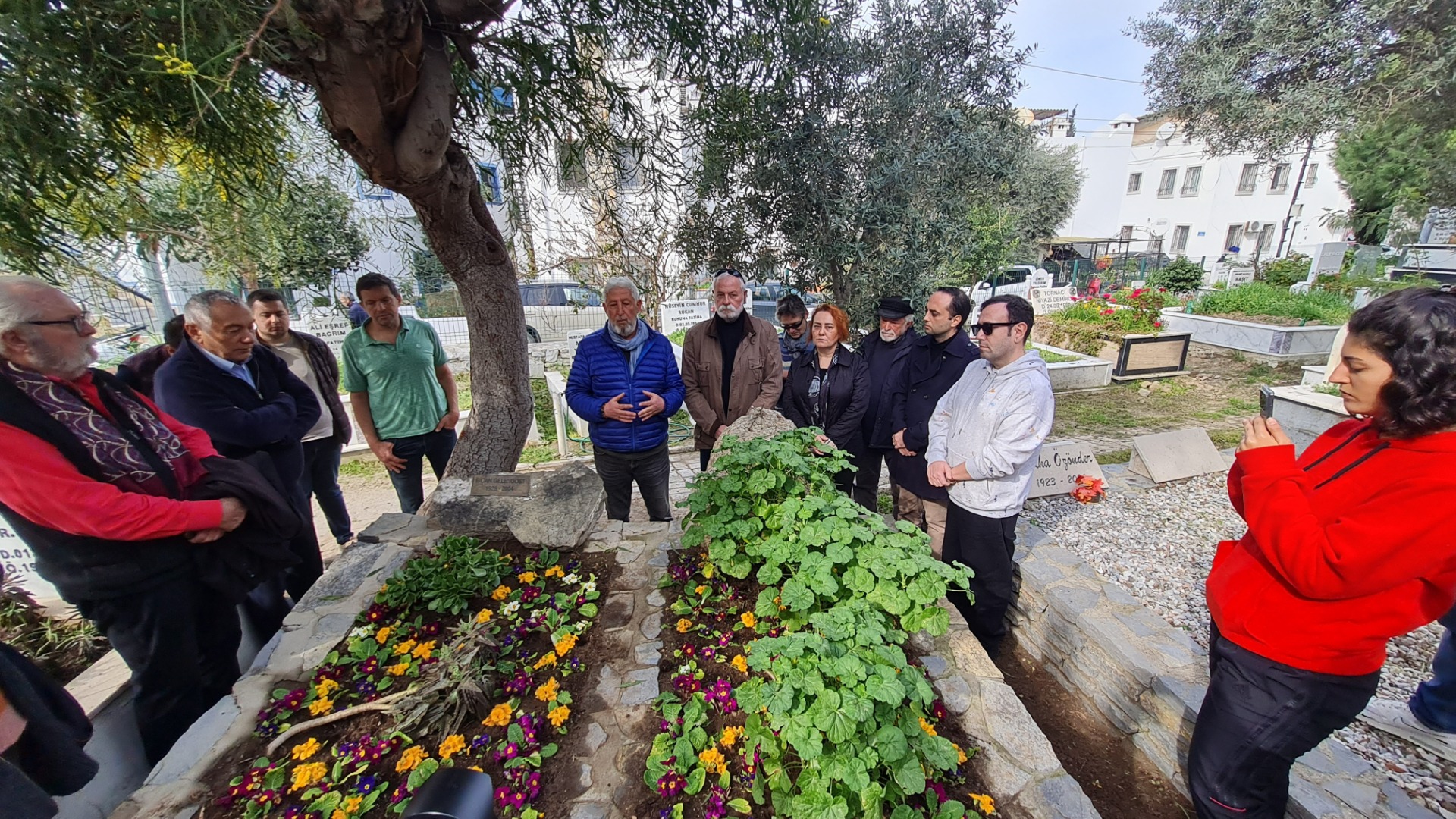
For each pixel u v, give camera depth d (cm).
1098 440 633
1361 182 1130
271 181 227
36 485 164
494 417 364
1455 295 120
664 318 764
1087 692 270
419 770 160
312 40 151
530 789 157
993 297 248
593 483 299
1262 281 1404
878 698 146
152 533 182
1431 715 212
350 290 663
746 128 356
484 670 195
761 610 205
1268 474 145
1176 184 2423
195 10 127
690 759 162
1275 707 148
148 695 201
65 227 177
